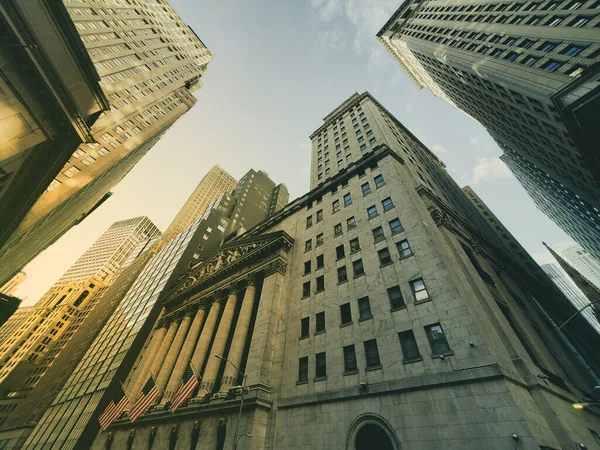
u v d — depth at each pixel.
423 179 44.12
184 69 84.19
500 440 14.97
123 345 56.53
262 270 39.81
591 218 65.88
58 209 41.22
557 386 22.20
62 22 15.41
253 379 27.39
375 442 21.56
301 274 35.41
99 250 163.38
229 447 24.20
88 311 117.88
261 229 53.97
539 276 59.84
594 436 20.11
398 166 36.94
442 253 24.70
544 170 55.91
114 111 51.28
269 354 29.50
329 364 24.69
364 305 26.20
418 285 23.80
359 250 30.86
